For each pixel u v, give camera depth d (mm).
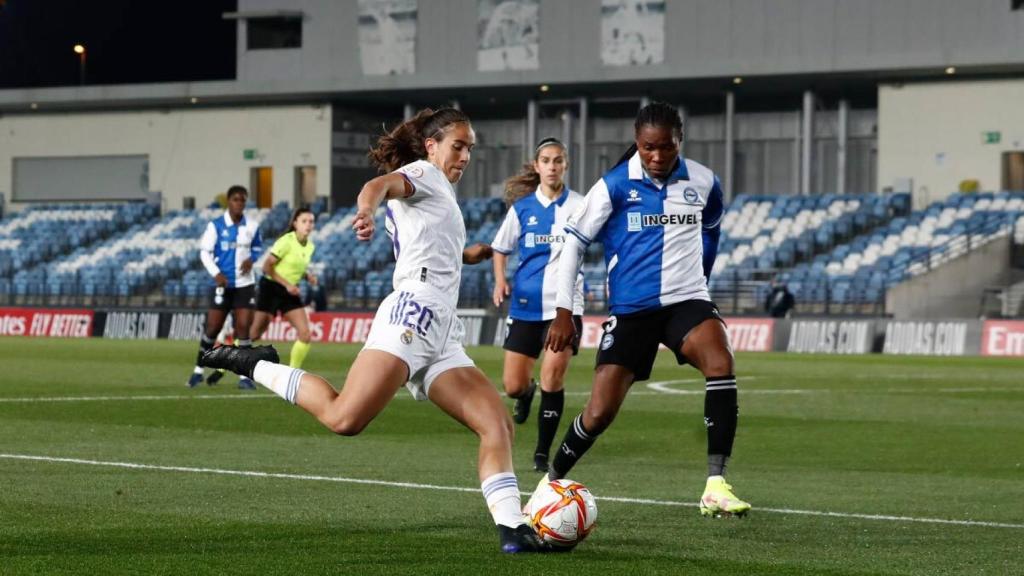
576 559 13258
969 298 74312
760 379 45625
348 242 91750
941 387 41906
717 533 15164
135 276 92688
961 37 79812
